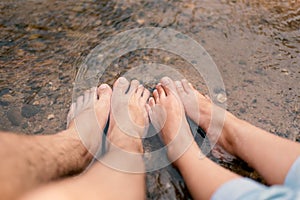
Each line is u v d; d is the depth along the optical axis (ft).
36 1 2.57
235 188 1.52
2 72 2.22
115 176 1.64
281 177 1.60
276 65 2.26
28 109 2.08
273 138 1.74
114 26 2.44
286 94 2.14
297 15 2.50
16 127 2.01
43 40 2.37
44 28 2.43
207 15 2.49
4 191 1.29
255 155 1.73
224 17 2.48
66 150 1.70
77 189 1.51
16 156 1.44
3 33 2.40
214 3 2.56
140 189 1.67
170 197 1.79
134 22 2.46
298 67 2.25
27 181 1.39
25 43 2.35
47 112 2.07
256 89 2.16
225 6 2.55
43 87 2.17
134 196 1.60
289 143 1.69
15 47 2.34
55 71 2.23
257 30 2.42
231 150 1.87
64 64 2.26
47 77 2.21
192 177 1.68
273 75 2.21
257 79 2.20
